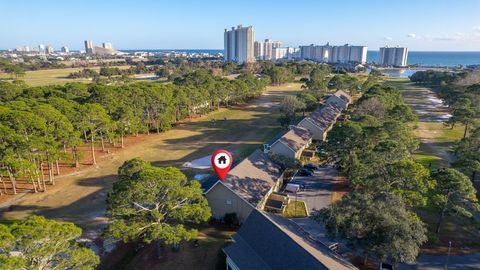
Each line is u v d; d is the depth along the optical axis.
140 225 28.30
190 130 80.62
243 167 41.41
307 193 45.06
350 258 30.25
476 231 34.94
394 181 33.38
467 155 42.50
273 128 81.88
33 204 42.25
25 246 19.34
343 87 126.69
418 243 25.45
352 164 41.19
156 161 58.41
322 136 68.75
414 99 123.69
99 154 61.88
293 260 22.66
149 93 73.38
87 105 55.00
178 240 27.78
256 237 26.97
